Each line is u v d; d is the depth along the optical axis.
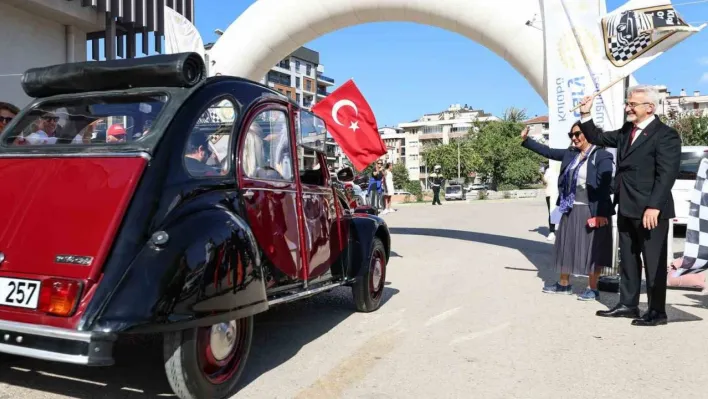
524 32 9.41
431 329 5.21
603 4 8.29
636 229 5.47
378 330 5.19
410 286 7.29
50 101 4.02
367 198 19.89
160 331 2.88
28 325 2.90
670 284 7.08
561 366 4.16
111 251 3.01
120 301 2.87
